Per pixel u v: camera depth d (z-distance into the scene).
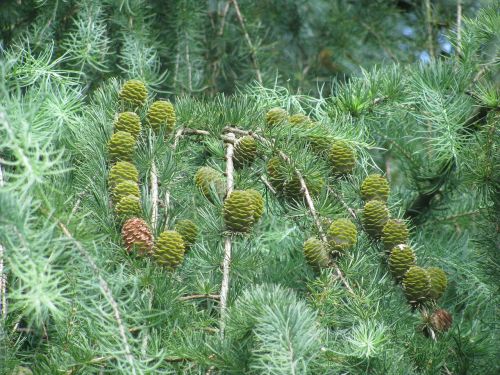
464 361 1.06
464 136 1.21
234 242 1.03
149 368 0.90
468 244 1.33
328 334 0.98
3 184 0.94
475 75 1.29
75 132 1.09
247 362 0.93
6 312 0.94
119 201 1.02
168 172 1.06
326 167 1.11
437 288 1.04
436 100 1.22
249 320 0.93
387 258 1.06
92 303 0.92
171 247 0.99
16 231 0.87
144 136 1.09
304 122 1.12
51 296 0.87
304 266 1.16
